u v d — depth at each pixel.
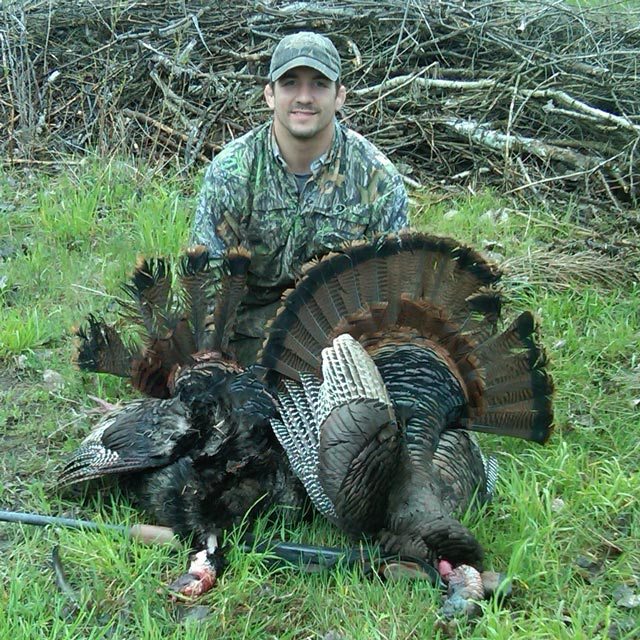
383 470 2.50
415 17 4.89
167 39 5.02
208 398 2.79
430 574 2.53
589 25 5.01
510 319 3.62
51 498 2.86
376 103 4.69
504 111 4.73
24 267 3.84
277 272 3.21
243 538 2.70
